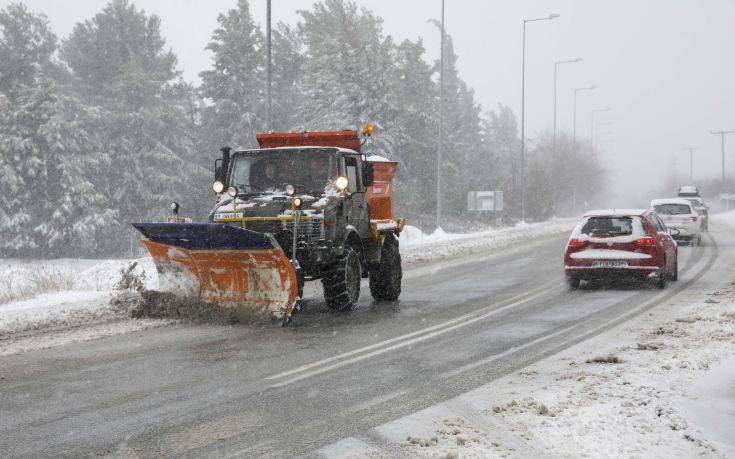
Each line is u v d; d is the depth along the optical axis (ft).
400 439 18.37
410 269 67.46
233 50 171.53
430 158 179.63
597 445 17.54
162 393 23.13
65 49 193.57
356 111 156.04
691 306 40.22
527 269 65.46
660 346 28.89
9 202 136.05
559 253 83.46
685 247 86.43
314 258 37.45
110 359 28.35
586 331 33.81
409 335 33.35
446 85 227.61
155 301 38.17
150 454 17.53
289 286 36.04
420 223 157.79
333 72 160.76
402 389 23.43
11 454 17.66
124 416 20.65
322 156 39.55
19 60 171.83
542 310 40.81
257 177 39.96
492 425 19.38
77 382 24.71
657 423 19.03
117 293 44.14
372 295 45.19
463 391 23.11
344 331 34.50
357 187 42.32
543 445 17.69
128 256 144.05
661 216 85.92
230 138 170.19
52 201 140.36
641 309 40.11
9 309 41.27
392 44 190.80
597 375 24.57
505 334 33.45
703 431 18.37
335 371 26.07
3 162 134.10
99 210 140.46
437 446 17.81
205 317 36.76
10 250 137.49
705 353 27.04
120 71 173.37
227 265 36.88
